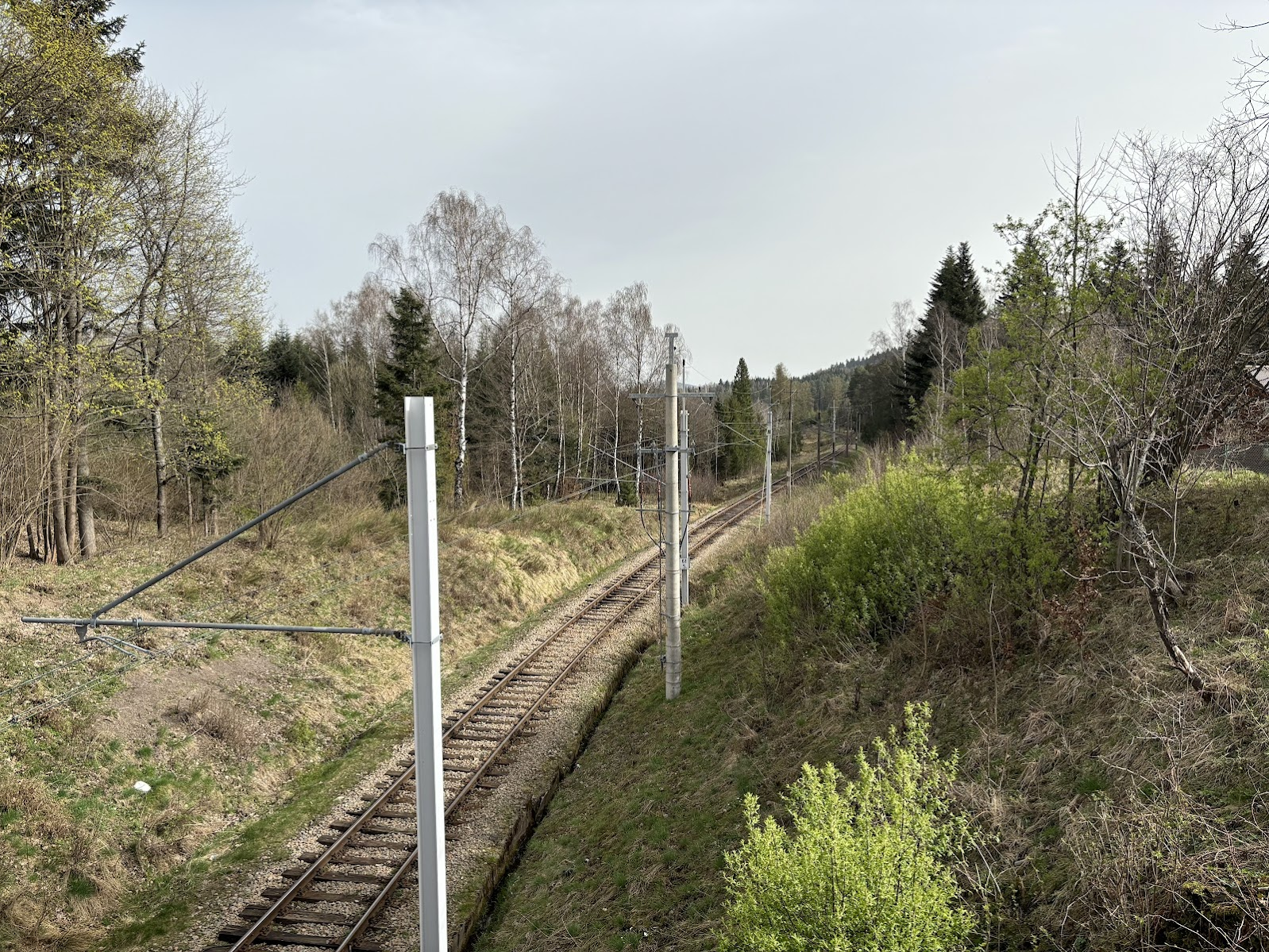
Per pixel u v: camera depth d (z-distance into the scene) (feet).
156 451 68.28
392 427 105.50
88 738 37.91
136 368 58.70
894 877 16.87
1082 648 27.66
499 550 83.71
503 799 39.81
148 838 34.40
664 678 55.31
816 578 46.14
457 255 91.71
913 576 38.68
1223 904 15.16
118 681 42.73
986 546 33.06
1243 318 24.71
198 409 66.08
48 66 48.29
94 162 55.57
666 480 49.03
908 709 21.89
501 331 104.53
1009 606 31.50
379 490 98.43
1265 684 20.51
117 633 47.14
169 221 62.54
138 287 60.75
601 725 50.49
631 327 138.00
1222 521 30.40
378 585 69.46
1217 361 25.17
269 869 33.22
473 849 35.35
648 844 32.27
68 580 52.70
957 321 134.10
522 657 62.13
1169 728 20.98
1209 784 18.63
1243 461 36.73
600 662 61.11
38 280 52.42
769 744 35.94
